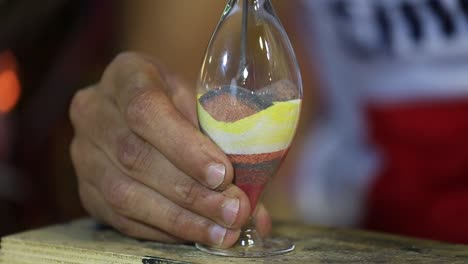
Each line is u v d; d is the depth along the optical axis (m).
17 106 0.96
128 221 0.60
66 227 0.64
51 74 0.96
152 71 0.62
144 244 0.59
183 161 0.55
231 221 0.55
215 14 0.92
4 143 0.96
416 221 0.83
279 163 0.57
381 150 0.85
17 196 0.94
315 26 0.88
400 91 0.84
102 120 0.62
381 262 0.55
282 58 0.56
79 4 0.95
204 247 0.58
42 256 0.59
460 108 0.82
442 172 0.83
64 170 0.96
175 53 0.93
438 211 0.82
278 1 0.90
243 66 0.55
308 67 0.90
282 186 0.90
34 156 0.96
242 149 0.55
